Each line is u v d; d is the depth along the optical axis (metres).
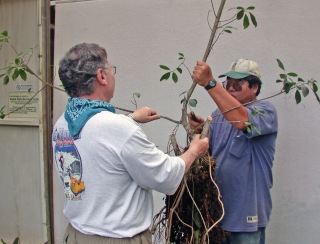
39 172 3.23
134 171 1.43
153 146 1.48
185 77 2.66
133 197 1.48
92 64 1.47
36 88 3.15
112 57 2.86
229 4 2.48
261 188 2.00
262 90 2.45
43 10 3.06
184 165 1.54
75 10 2.95
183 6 2.62
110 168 1.42
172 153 2.57
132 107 2.84
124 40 2.81
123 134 1.40
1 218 3.42
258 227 2.01
